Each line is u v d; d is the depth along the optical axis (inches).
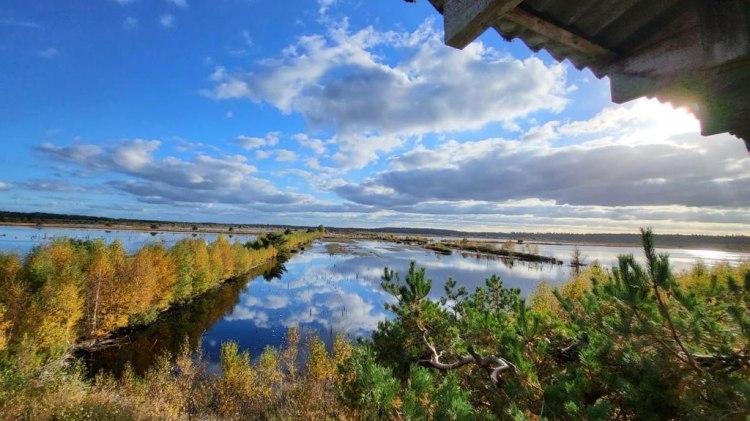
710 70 66.4
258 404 432.5
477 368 171.8
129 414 346.6
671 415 96.7
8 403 297.3
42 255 700.7
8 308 552.7
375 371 121.7
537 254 3474.4
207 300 1346.0
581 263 2443.4
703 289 132.1
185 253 1232.8
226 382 482.0
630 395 99.6
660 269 98.0
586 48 80.0
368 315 1152.8
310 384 396.5
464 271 2159.2
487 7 61.0
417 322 204.4
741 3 58.8
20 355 426.6
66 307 616.4
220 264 1509.6
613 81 85.1
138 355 747.4
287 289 1596.9
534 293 644.1
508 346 150.4
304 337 821.9
